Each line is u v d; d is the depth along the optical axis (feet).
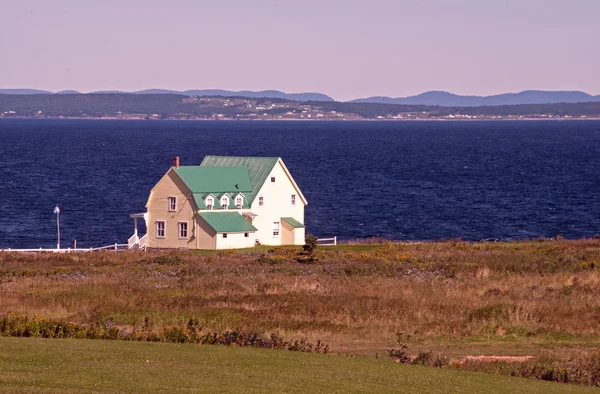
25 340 394.11
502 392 336.08
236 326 489.67
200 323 495.41
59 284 651.66
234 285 645.92
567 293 611.06
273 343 424.87
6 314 521.65
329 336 476.54
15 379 302.66
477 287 638.53
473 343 469.57
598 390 356.18
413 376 355.56
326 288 634.43
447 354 440.04
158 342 413.80
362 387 322.34
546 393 340.39
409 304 562.25
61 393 282.97
